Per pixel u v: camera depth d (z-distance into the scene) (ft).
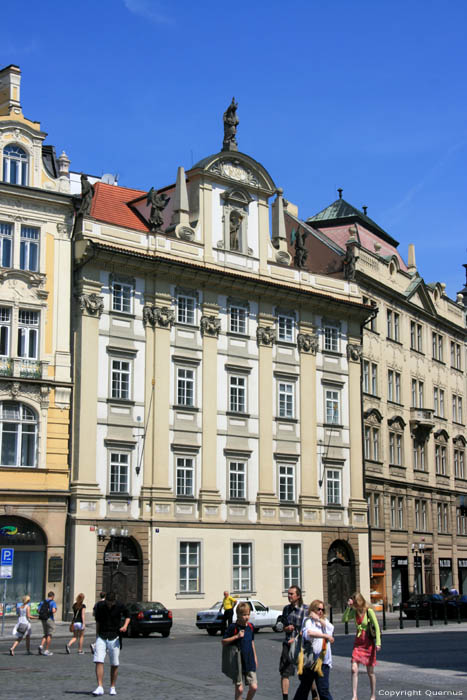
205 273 195.11
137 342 185.78
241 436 198.90
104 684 79.46
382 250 268.21
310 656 61.93
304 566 204.85
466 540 285.64
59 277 177.58
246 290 203.72
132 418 181.98
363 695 74.23
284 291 209.67
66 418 174.70
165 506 183.11
